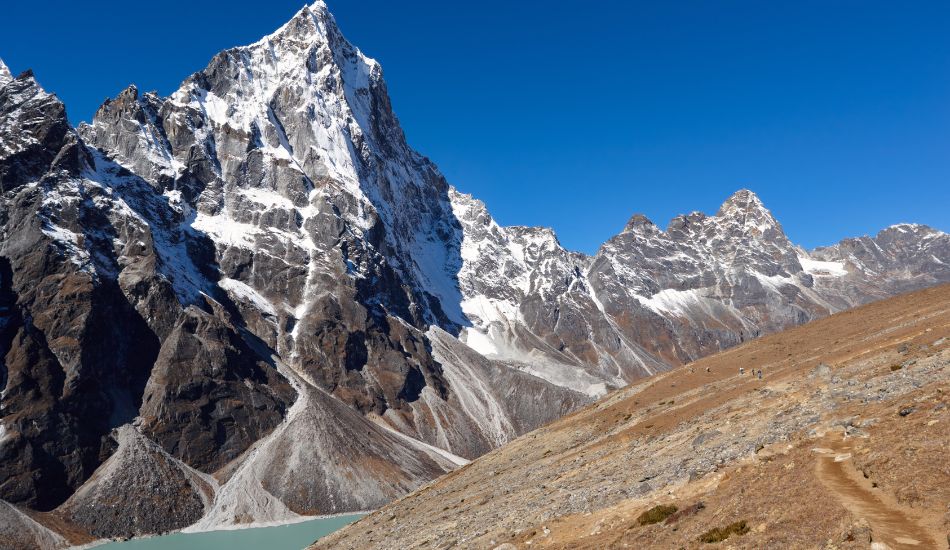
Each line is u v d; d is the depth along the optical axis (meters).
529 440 122.56
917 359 59.91
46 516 183.50
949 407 39.66
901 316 100.56
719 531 35.72
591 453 84.50
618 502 52.38
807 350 102.44
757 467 44.78
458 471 128.12
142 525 190.62
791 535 31.41
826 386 63.69
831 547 28.56
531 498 69.50
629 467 65.31
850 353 80.12
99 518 188.38
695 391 99.94
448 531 69.50
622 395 131.12
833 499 33.38
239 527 198.75
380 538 85.81
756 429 56.84
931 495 30.25
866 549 27.16
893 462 35.12
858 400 52.38
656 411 96.69
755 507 37.03
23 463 189.62
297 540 180.38
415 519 90.38
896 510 30.55
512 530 56.44
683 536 38.16
